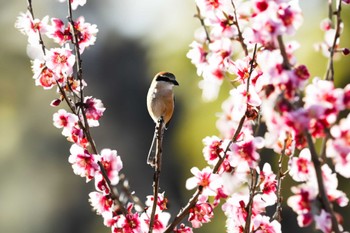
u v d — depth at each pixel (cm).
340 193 643
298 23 633
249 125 820
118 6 5503
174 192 3550
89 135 803
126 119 5097
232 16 783
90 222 4816
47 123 4903
